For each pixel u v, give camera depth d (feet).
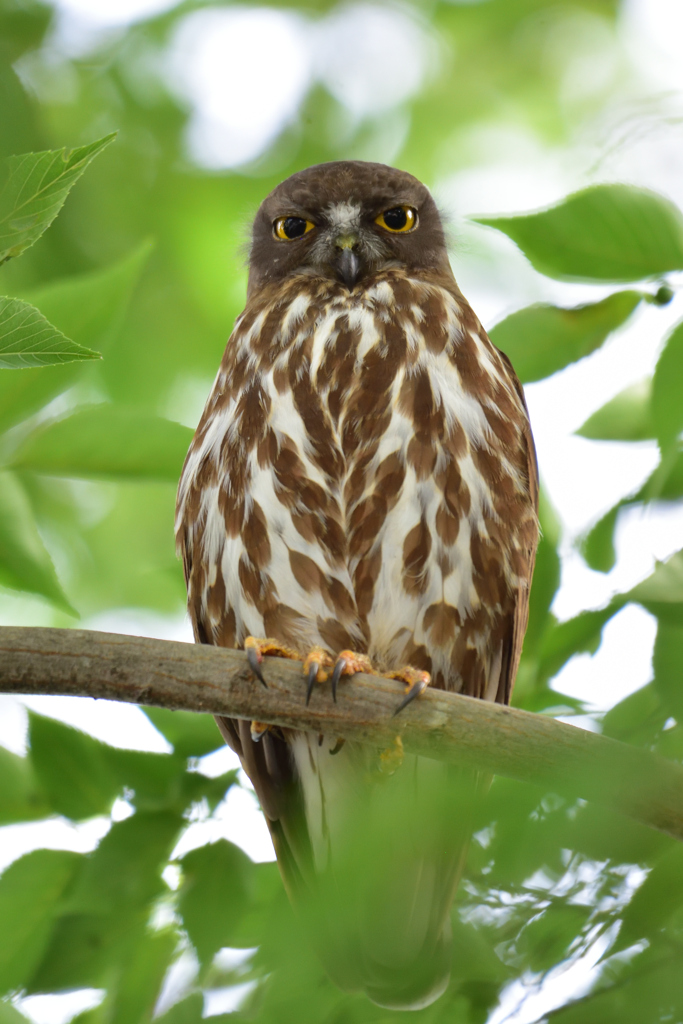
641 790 20.80
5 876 26.09
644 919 22.79
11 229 19.67
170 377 47.11
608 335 29.01
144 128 48.70
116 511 48.88
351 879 18.81
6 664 25.11
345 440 33.09
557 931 24.20
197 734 28.84
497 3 50.78
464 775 19.34
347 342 34.17
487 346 34.99
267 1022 25.04
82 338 28.17
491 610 33.32
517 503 33.22
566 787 19.88
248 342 35.19
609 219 26.61
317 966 24.94
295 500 32.83
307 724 26.22
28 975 25.52
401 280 36.32
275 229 38.42
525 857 19.97
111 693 25.40
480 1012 24.93
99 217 47.34
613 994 21.74
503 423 33.68
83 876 26.13
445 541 32.58
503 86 51.72
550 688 28.50
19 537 27.43
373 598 32.83
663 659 22.74
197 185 48.44
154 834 26.68
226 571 33.63
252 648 26.35
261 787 33.17
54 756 27.45
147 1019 25.49
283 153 49.75
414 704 25.75
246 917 27.20
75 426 28.35
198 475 34.24
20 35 46.85
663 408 25.86
